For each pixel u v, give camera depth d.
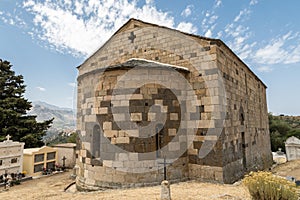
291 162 24.14
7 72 32.53
